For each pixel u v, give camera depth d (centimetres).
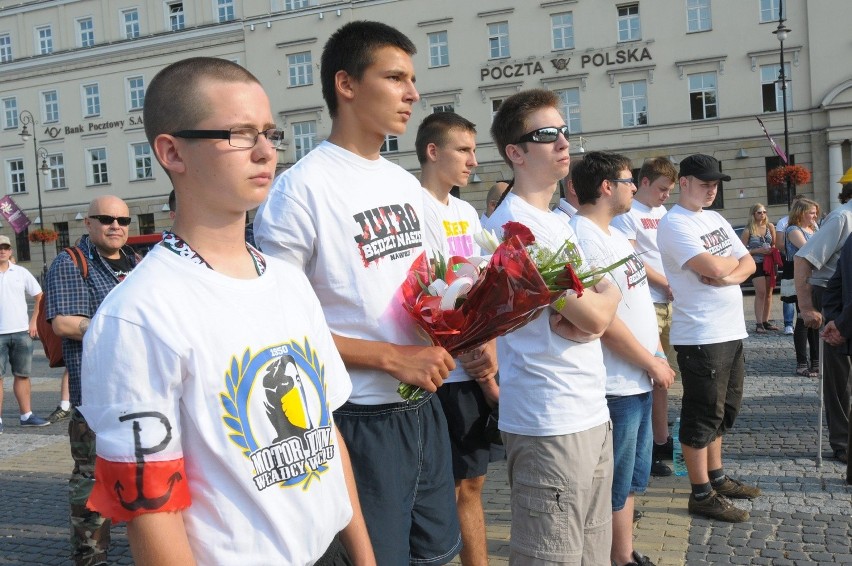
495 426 347
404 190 261
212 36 3756
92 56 3988
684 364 441
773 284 1169
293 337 165
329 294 241
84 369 146
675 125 3103
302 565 156
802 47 2934
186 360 147
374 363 236
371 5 3447
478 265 252
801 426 638
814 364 830
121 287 150
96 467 144
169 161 156
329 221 238
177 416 147
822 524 434
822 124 2934
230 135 154
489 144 3322
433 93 3381
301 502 158
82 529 382
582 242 354
